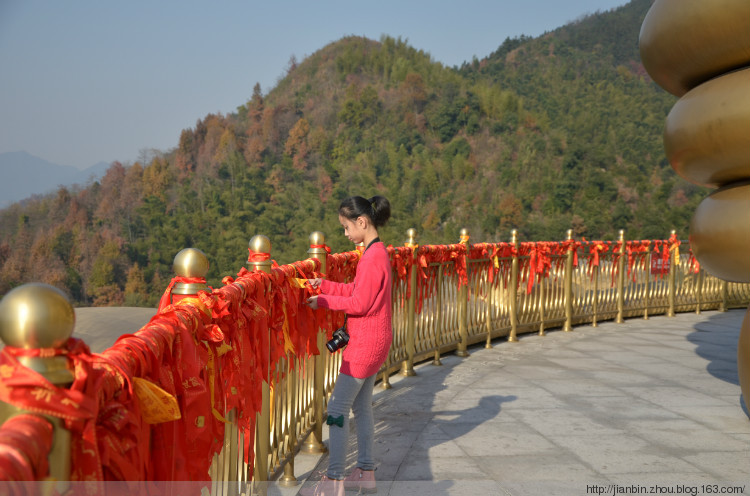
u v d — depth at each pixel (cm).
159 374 123
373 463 285
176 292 160
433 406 443
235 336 188
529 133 17712
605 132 17688
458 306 639
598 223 14125
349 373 266
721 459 333
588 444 358
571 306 828
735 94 354
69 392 80
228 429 196
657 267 961
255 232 14488
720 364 598
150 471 119
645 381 525
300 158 17512
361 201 270
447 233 14325
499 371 563
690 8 367
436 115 18325
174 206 15438
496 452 344
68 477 82
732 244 383
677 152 406
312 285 291
